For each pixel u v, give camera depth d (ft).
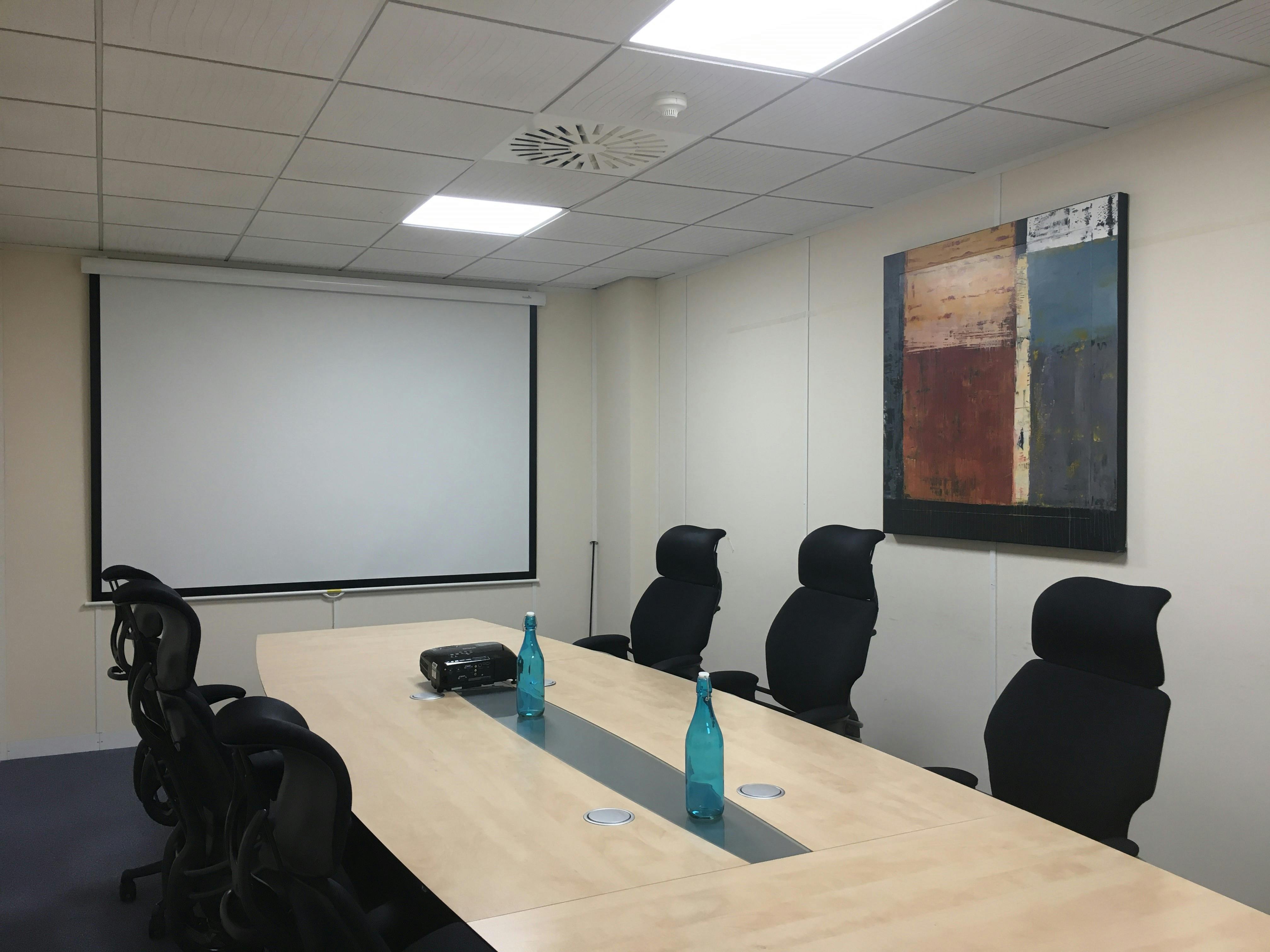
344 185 13.44
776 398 17.51
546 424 21.88
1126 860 6.19
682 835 6.63
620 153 12.12
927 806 7.23
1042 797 7.97
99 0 7.86
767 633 16.83
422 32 8.53
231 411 18.71
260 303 18.95
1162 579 10.98
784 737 9.10
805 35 8.69
